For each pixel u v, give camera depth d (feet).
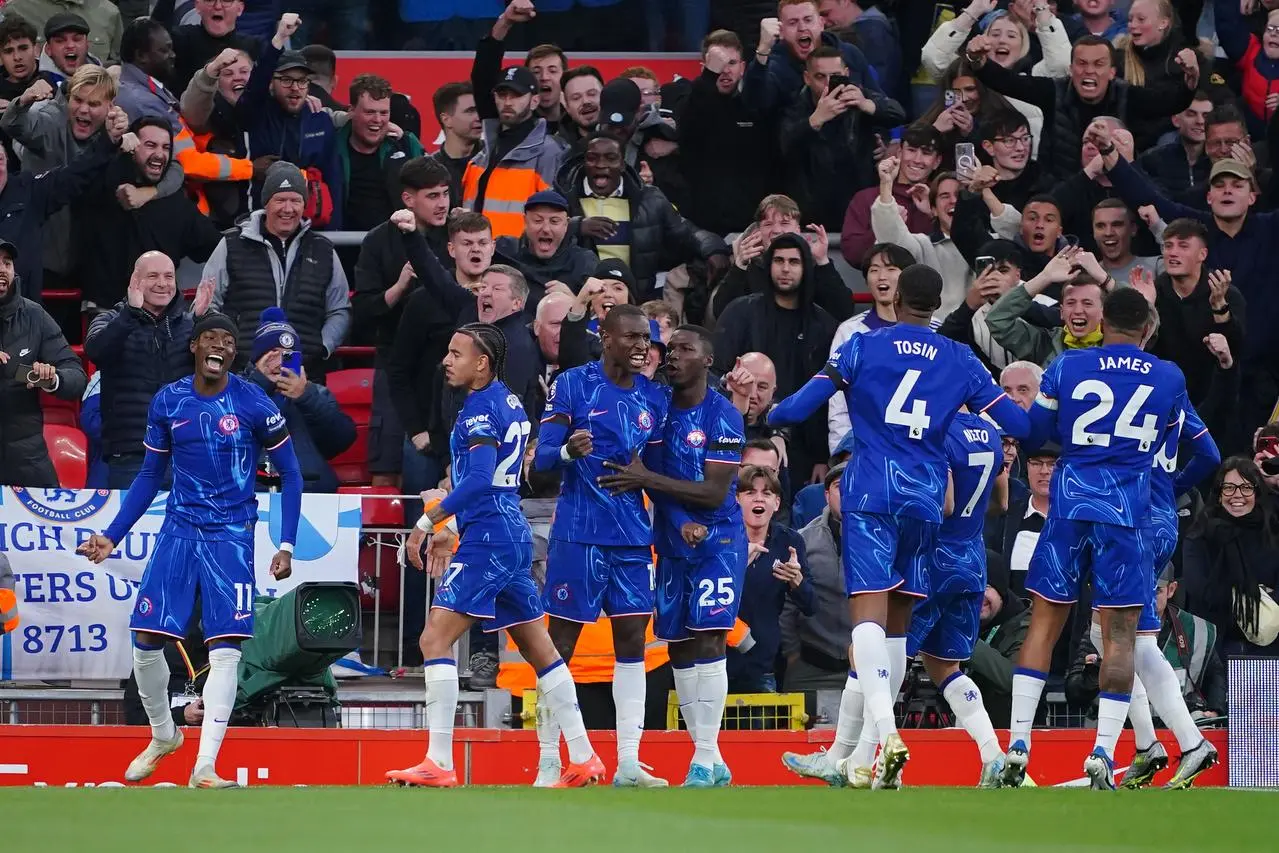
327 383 137.39
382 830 56.80
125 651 113.29
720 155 147.23
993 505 100.89
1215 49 170.91
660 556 94.94
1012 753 88.53
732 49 145.18
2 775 100.78
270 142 144.25
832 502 115.55
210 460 90.89
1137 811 67.46
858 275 150.30
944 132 147.95
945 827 59.52
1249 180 138.92
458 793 80.69
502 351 90.02
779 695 109.29
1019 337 129.29
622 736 93.45
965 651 93.50
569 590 92.58
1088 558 88.84
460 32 175.42
